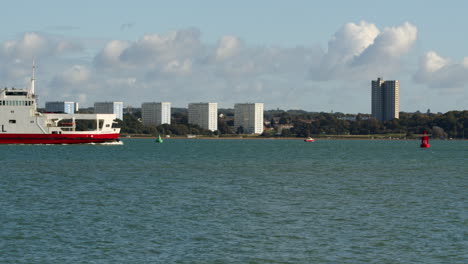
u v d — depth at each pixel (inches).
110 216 2219.5
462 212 2377.0
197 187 3260.3
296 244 1764.3
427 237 1865.2
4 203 2544.3
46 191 3011.8
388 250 1696.6
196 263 1544.0
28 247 1697.8
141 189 3134.8
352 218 2219.5
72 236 1844.2
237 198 2783.0
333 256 1626.5
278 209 2436.0
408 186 3417.8
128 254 1626.5
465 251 1681.8
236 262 1557.6
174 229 1967.3
